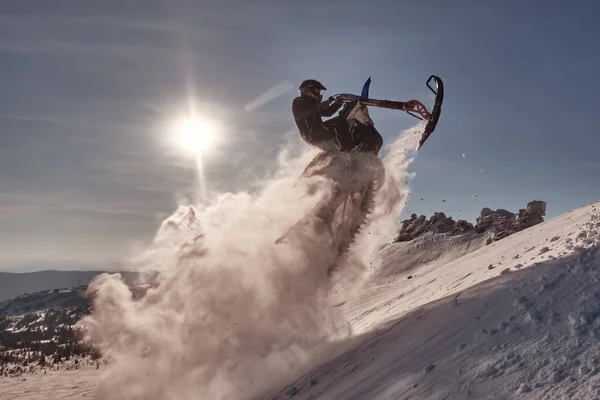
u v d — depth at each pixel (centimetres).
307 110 890
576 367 372
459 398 392
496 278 619
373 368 539
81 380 5519
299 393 610
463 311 547
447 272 1373
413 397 423
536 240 989
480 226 6309
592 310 436
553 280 520
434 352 491
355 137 883
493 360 423
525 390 369
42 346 8725
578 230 748
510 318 482
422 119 845
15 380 5778
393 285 1878
